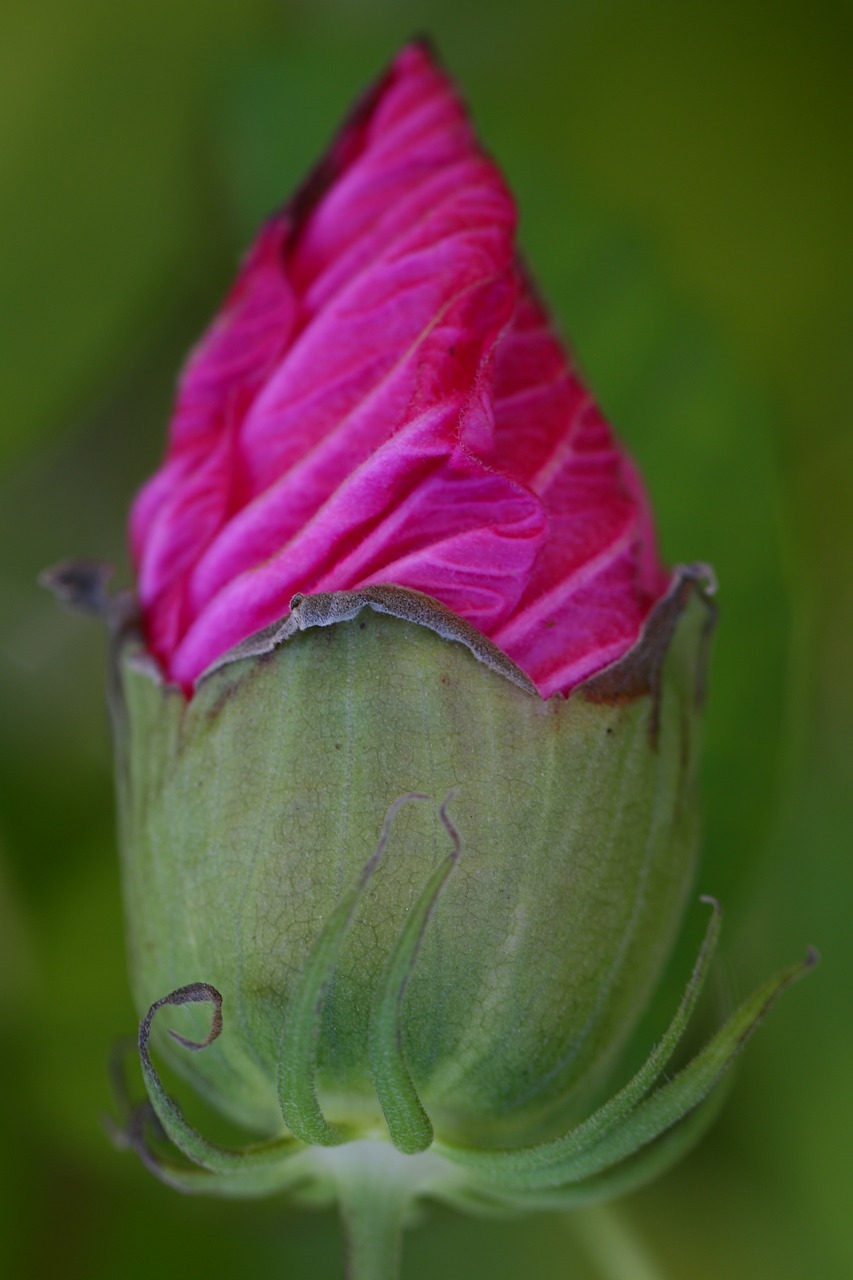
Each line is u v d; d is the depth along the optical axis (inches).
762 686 9.2
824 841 9.6
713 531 9.2
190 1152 7.7
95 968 9.5
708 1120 8.0
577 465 7.9
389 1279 7.9
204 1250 9.4
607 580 7.8
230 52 9.6
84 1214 9.4
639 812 7.8
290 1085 7.6
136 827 8.0
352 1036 7.7
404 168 8.0
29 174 9.6
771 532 9.2
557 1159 7.7
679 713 7.9
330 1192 8.1
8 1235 9.3
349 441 7.8
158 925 7.9
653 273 9.4
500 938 7.7
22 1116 9.4
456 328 7.7
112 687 8.2
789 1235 9.3
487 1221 9.3
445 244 7.8
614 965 7.8
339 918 7.5
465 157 8.0
